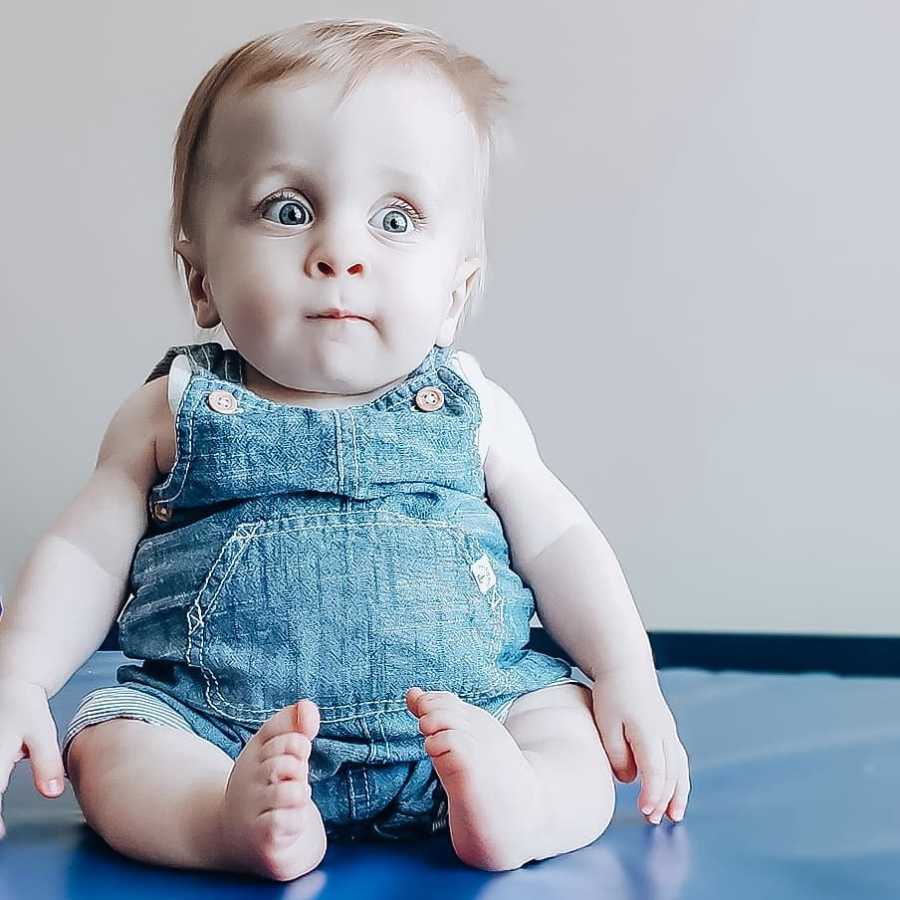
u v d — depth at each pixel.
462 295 1.02
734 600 1.92
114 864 0.78
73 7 1.94
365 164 0.91
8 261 1.95
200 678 0.85
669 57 1.89
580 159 1.90
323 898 0.72
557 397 1.92
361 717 0.84
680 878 0.76
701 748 1.08
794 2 1.88
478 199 1.01
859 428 1.89
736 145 1.89
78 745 0.83
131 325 1.95
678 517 1.91
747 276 1.90
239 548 0.87
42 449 1.96
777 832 0.85
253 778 0.72
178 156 0.99
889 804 0.91
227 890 0.73
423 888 0.74
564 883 0.75
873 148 1.88
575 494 1.92
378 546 0.87
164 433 0.94
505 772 0.76
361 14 1.93
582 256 1.91
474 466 0.95
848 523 1.90
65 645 0.89
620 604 0.96
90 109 1.95
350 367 0.91
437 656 0.86
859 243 1.88
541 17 1.90
